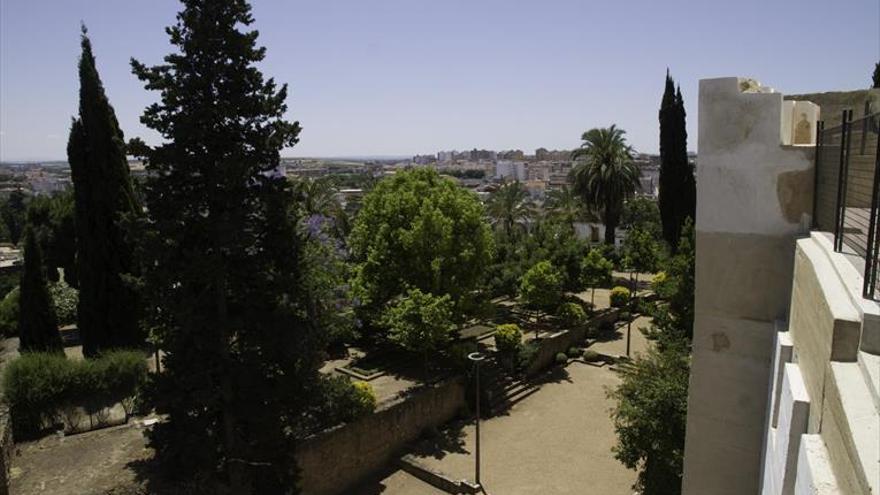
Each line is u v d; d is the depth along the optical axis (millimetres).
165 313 11352
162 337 11562
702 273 6668
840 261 4199
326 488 15680
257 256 11578
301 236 12078
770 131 6137
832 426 3301
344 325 16016
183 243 11125
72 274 29109
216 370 11211
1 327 24297
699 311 6746
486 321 28469
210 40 10539
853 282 3771
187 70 10680
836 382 3154
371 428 16984
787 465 4148
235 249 10586
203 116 10578
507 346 23125
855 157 4949
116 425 14836
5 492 11523
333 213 35625
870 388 2957
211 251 11117
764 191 6223
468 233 22828
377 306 22688
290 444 12414
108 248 18531
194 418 11477
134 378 15875
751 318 6438
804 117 7012
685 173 35594
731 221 6430
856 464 2635
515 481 16219
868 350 3205
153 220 11164
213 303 11391
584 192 40125
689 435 6977
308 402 12312
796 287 5281
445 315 19375
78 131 18344
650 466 12258
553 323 28609
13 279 38156
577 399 21859
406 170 25562
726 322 6594
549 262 28500
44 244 31172
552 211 52156
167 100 10594
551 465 17047
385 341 24266
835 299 3600
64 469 12719
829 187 5469
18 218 73125
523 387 22531
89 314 18672
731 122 6312
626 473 16516
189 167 10812
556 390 22797
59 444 13852
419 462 17125
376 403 17688
